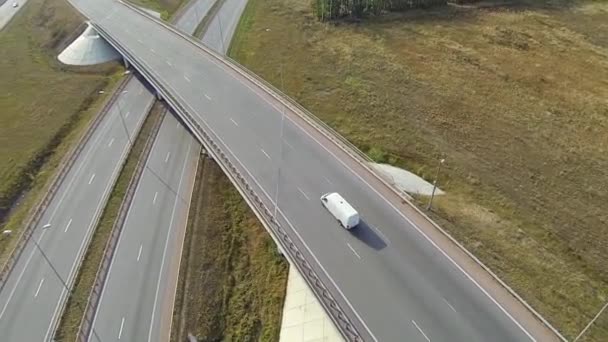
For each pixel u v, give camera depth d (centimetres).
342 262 4406
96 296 4916
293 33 10938
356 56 9712
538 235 5428
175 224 5938
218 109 6931
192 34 10906
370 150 6988
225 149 6003
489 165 6550
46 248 5569
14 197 6744
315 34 10875
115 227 5762
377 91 8412
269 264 5522
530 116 7494
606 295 4719
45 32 11844
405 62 9338
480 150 6844
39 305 4853
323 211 5019
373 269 4331
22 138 7925
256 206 5066
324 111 7988
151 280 5147
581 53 9300
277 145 6112
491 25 10775
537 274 4878
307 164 5769
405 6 12081
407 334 3756
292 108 6969
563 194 6016
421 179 6394
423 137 7169
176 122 7962
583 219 5631
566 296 4656
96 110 8562
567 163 6525
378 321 3859
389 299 4044
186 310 4903
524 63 9031
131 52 8962
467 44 9912
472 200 5978
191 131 7319
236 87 7619
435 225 4809
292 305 4950
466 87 8356
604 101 7769
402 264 4384
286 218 4919
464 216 5622
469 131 7250
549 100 7875
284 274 5359
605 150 6725
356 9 11669
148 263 5356
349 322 3800
